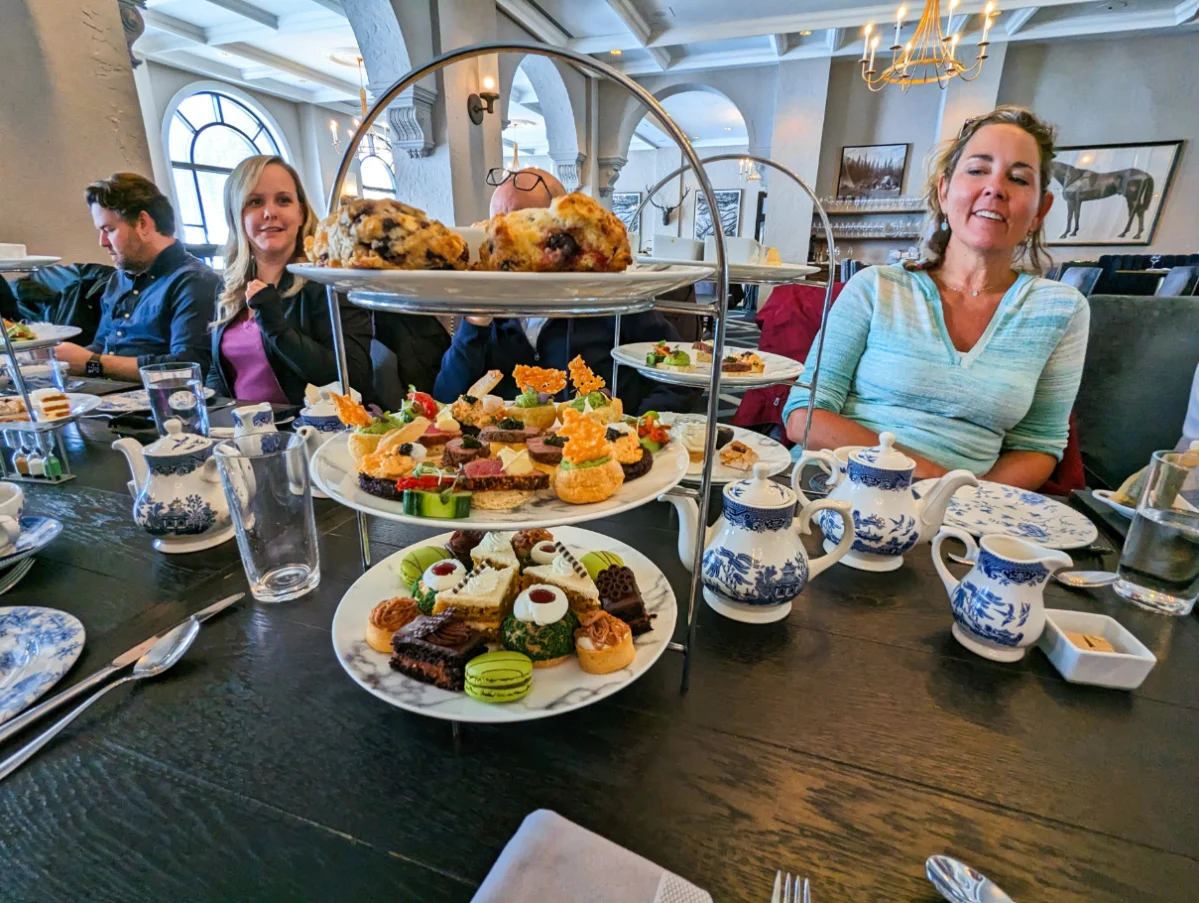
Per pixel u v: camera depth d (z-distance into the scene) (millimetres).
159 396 1034
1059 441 1151
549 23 4512
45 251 2029
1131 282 2883
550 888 339
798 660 562
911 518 692
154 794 415
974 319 1191
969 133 1162
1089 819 402
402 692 460
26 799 409
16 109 1893
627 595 532
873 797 418
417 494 448
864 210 5582
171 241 1990
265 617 609
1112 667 514
